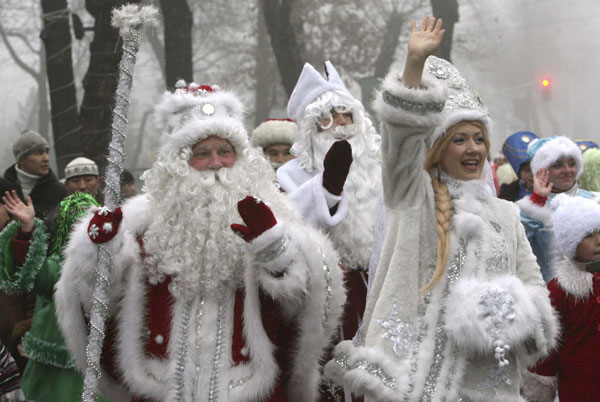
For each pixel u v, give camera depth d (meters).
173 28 17.23
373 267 4.74
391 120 4.32
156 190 4.44
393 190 4.55
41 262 6.39
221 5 33.12
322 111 6.25
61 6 16.64
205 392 4.09
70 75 16.53
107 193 4.27
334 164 5.22
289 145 7.80
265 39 30.86
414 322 4.32
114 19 4.34
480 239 4.42
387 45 27.86
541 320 4.38
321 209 5.18
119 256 4.21
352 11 27.92
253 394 4.12
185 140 4.44
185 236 4.33
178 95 4.59
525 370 5.18
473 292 4.20
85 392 4.10
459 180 4.59
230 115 4.62
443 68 4.69
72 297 4.32
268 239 4.05
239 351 4.20
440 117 4.33
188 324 4.21
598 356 5.27
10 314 6.88
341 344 4.39
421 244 4.47
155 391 4.16
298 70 22.03
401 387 4.18
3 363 5.73
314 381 4.47
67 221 6.45
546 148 7.26
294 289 4.12
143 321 4.27
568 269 5.44
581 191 7.41
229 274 4.27
